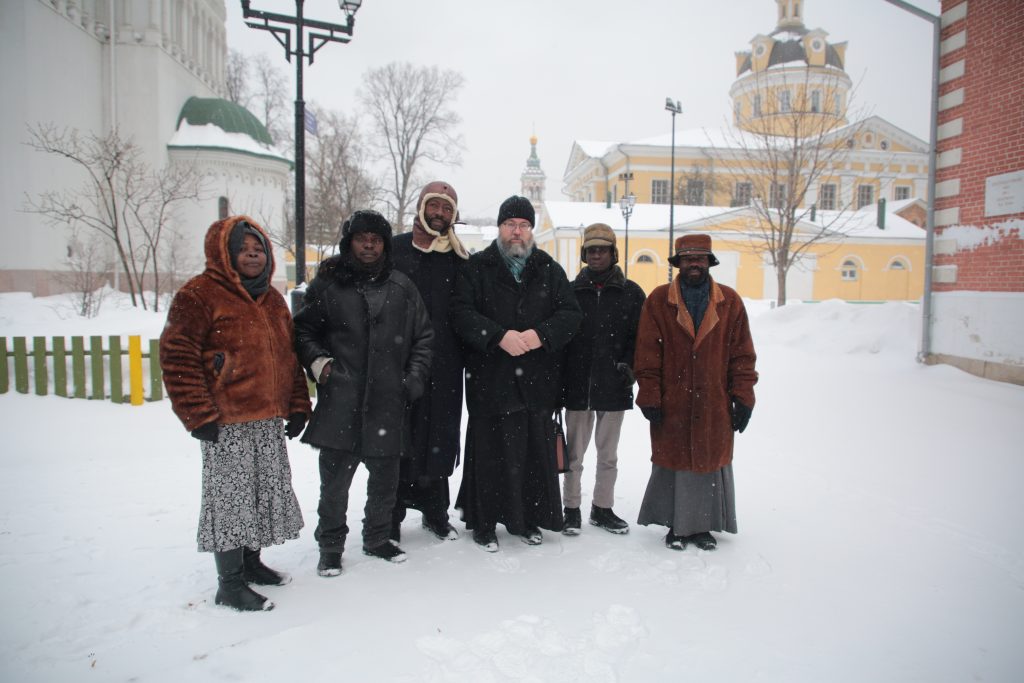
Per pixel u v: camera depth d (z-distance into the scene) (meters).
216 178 23.34
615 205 38.50
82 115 20.77
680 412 3.49
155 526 3.70
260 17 8.02
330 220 21.39
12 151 17.38
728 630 2.64
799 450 5.52
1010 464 4.93
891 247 34.22
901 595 2.97
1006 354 7.69
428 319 3.34
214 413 2.64
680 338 3.52
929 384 7.74
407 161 34.59
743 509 4.15
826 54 45.62
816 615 2.78
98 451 5.42
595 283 3.78
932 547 3.53
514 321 3.45
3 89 17.16
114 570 3.12
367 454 3.06
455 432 3.59
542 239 38.44
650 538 3.68
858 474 4.83
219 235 2.75
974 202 8.18
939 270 8.66
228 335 2.72
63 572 3.09
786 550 3.49
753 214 32.84
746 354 3.56
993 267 7.91
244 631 2.57
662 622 2.69
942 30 8.67
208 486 2.72
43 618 2.65
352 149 25.64
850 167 45.50
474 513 3.55
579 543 3.60
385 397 3.11
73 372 6.91
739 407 3.55
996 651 2.51
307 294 3.15
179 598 2.84
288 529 2.90
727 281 33.31
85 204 20.42
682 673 2.32
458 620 2.67
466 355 3.63
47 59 18.91
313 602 2.82
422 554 3.40
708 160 45.25
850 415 6.59
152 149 22.48
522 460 3.47
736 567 3.26
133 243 21.28
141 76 22.42
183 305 2.64
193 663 2.33
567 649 2.46
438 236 3.55
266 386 2.81
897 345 9.64
